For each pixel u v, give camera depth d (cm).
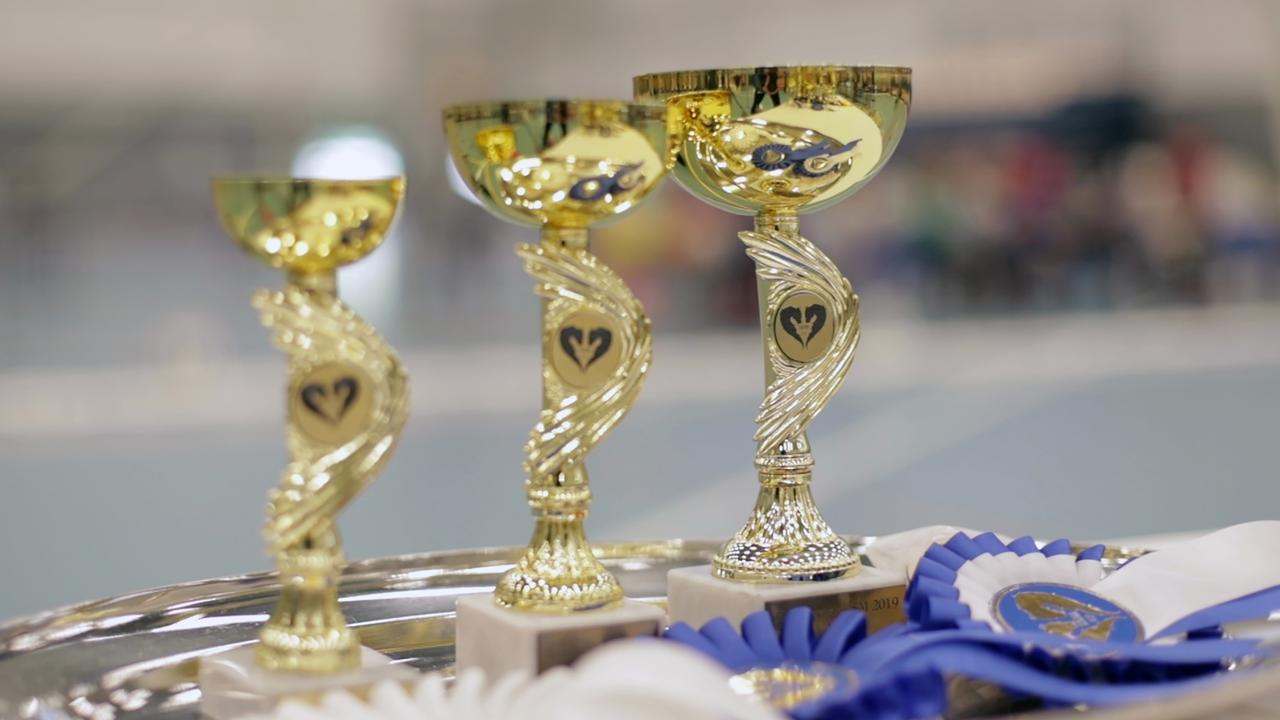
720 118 61
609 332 57
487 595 58
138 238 617
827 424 423
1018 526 269
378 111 630
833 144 62
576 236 58
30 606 233
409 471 356
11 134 593
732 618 60
